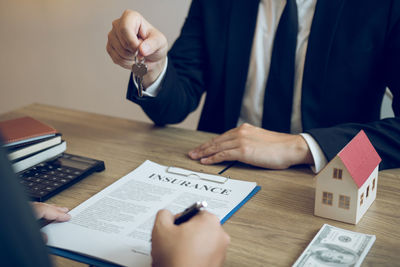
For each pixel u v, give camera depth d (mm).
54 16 2594
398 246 682
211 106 1449
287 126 1320
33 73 2826
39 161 948
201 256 526
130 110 2604
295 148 967
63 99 2795
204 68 1447
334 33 1228
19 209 341
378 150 958
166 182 885
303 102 1270
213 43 1389
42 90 2844
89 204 801
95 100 2686
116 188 862
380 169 955
